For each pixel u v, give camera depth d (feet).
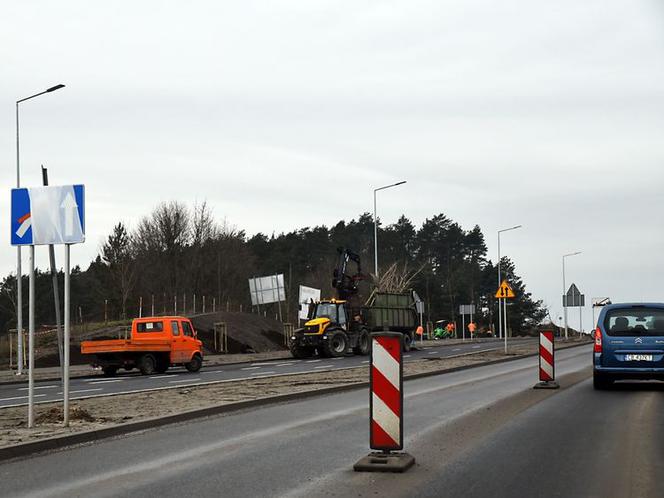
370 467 28.63
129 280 205.36
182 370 107.45
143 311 214.90
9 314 265.75
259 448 34.30
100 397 58.90
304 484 26.58
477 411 47.14
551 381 64.18
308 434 38.55
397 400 30.04
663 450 32.89
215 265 246.88
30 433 37.52
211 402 52.21
